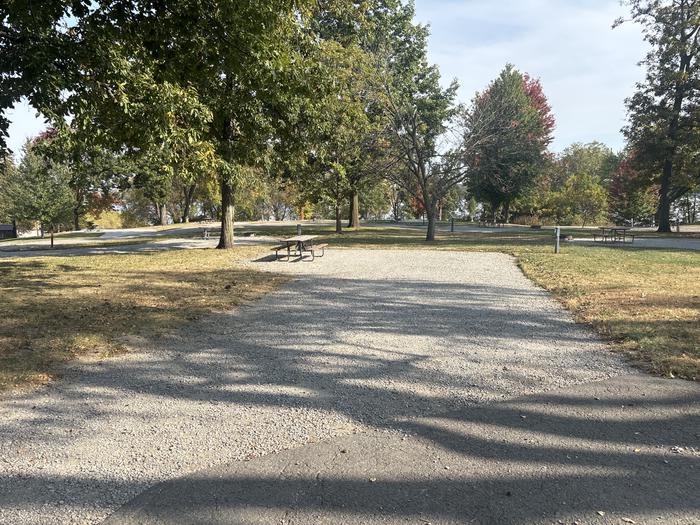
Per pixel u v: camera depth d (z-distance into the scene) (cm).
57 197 4478
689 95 3077
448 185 2336
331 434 357
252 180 2478
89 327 659
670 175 3309
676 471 301
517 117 2289
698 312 698
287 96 1130
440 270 1252
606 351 548
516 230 3678
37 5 771
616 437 346
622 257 1500
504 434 354
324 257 1588
